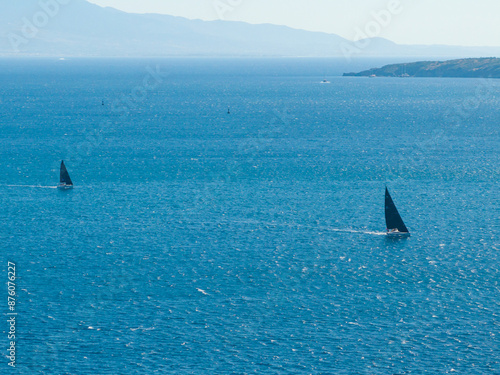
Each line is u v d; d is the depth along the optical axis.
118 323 99.12
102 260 127.31
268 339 94.06
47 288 112.94
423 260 126.06
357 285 113.62
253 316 101.31
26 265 124.56
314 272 119.94
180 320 100.06
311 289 111.88
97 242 138.75
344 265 123.69
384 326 97.81
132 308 104.38
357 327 97.62
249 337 94.56
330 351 90.69
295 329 97.00
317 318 100.56
